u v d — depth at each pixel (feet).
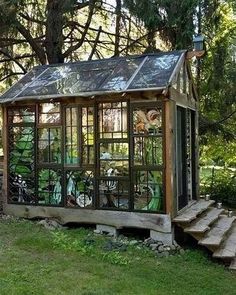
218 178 41.14
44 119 25.88
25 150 26.61
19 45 43.86
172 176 22.24
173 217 22.15
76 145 24.85
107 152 24.00
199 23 35.88
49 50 40.42
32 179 26.40
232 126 40.70
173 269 18.65
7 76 44.88
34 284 15.75
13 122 26.96
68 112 25.11
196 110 29.40
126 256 20.15
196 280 17.43
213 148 41.98
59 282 16.17
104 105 24.00
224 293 16.20
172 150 22.33
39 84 26.99
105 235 23.62
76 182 24.93
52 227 24.88
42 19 39.78
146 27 35.50
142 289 16.01
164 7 34.04
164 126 22.39
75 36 44.70
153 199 22.66
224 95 38.88
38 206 26.08
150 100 22.74
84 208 24.58
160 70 23.89
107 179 23.93
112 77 24.79
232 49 41.06
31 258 18.92
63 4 36.50
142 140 23.02
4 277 16.25
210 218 24.50
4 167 27.30
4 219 26.25
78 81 25.62
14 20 36.01
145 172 22.93
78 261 18.89
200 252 21.45
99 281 16.57
